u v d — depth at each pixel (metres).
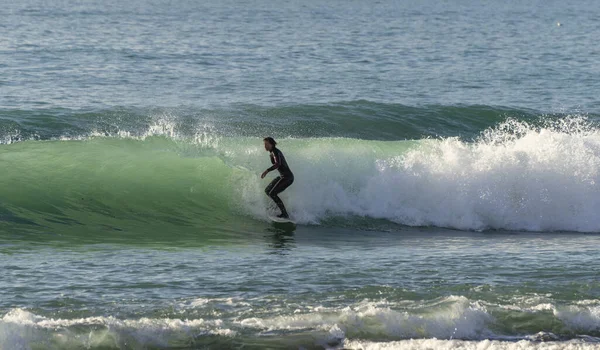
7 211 51.44
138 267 41.03
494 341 31.81
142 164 58.28
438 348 31.33
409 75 128.62
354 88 112.62
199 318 33.38
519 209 56.50
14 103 89.06
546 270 41.06
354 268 41.34
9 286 36.84
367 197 56.62
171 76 118.94
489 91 113.56
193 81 114.56
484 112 90.69
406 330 32.88
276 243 48.81
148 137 61.28
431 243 49.72
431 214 56.28
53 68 122.00
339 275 39.84
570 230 56.03
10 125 74.56
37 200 53.34
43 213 52.09
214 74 122.75
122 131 76.38
